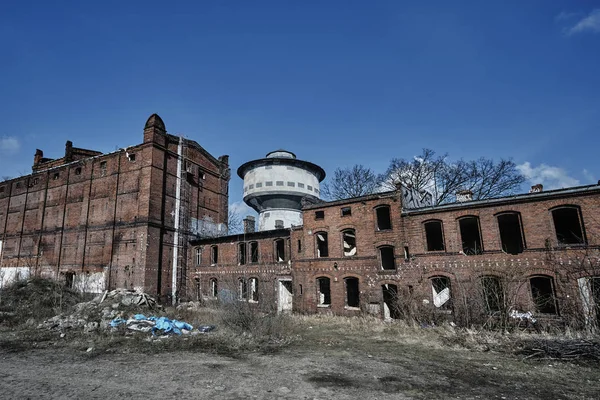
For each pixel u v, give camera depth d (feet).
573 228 67.77
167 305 102.22
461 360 40.42
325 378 33.12
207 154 129.80
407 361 40.04
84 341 49.98
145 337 53.16
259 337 52.90
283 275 91.86
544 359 40.22
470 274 63.52
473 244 76.84
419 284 68.69
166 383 31.14
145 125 108.06
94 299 83.25
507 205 62.23
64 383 31.19
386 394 28.73
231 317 60.75
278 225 110.32
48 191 126.82
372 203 78.28
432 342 50.70
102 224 108.88
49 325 60.39
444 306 67.21
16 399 27.27
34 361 39.29
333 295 80.79
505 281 58.49
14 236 131.54
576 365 37.52
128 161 108.78
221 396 27.86
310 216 88.07
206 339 51.55
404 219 73.00
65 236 116.88
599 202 54.60
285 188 117.80
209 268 108.37
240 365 37.81
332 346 48.75
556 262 56.39
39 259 121.39
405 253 71.97
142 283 96.07
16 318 67.21
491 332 54.54
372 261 76.18
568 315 53.78
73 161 129.70
